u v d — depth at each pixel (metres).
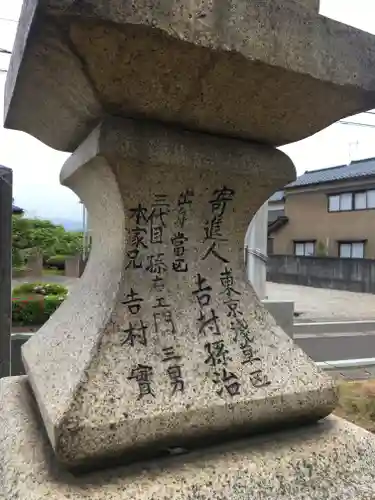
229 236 1.57
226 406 1.32
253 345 1.49
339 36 1.25
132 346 1.32
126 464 1.23
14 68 1.32
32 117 1.59
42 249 15.14
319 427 1.50
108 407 1.18
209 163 1.42
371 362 5.92
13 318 6.50
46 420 1.23
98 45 1.02
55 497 1.09
